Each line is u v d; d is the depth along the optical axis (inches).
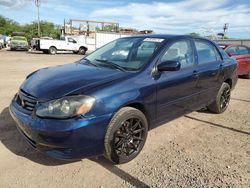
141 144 141.0
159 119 151.6
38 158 136.1
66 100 112.5
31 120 115.2
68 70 146.7
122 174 125.2
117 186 116.3
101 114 117.3
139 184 117.9
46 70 156.1
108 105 119.3
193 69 171.3
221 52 214.4
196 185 117.5
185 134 174.1
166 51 153.9
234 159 141.8
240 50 403.5
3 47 1327.5
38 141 114.7
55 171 125.6
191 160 139.3
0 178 118.3
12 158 135.0
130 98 127.3
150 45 157.8
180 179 121.9
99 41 1357.0
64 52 1091.3
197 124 193.6
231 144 160.6
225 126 191.0
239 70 390.6
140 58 149.3
